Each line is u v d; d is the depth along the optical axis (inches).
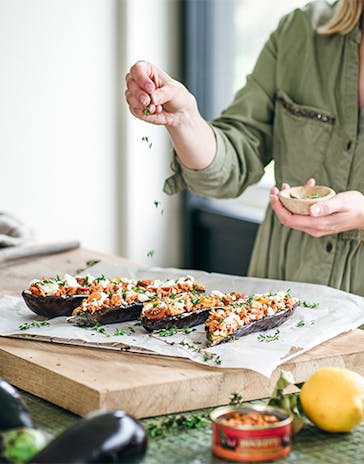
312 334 70.1
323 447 54.5
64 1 153.5
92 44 157.5
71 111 157.5
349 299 78.2
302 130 88.9
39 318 76.5
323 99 88.1
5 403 50.6
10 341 70.5
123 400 58.9
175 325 70.9
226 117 92.0
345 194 77.2
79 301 75.9
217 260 167.3
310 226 76.8
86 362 64.7
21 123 152.8
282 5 154.4
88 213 162.6
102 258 103.1
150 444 54.2
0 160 151.9
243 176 90.4
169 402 60.6
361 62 86.4
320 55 88.9
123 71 161.2
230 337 68.2
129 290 76.7
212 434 54.2
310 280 88.5
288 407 55.6
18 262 101.1
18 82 151.3
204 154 84.8
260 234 93.9
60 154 157.8
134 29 160.1
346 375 56.5
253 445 51.2
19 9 149.3
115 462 46.5
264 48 93.4
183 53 165.8
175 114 80.0
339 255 87.4
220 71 167.6
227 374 62.5
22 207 155.5
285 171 91.2
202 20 165.5
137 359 65.6
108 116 161.6
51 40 153.3
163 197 169.2
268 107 92.7
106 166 162.9
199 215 169.5
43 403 62.9
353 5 84.9
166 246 171.5
